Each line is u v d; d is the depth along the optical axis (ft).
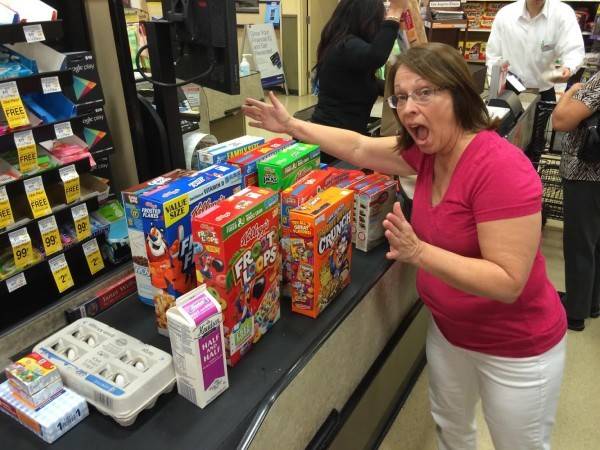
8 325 3.96
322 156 7.86
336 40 8.72
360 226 5.15
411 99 3.60
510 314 4.16
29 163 3.92
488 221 3.59
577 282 8.70
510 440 4.66
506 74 11.09
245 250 3.47
